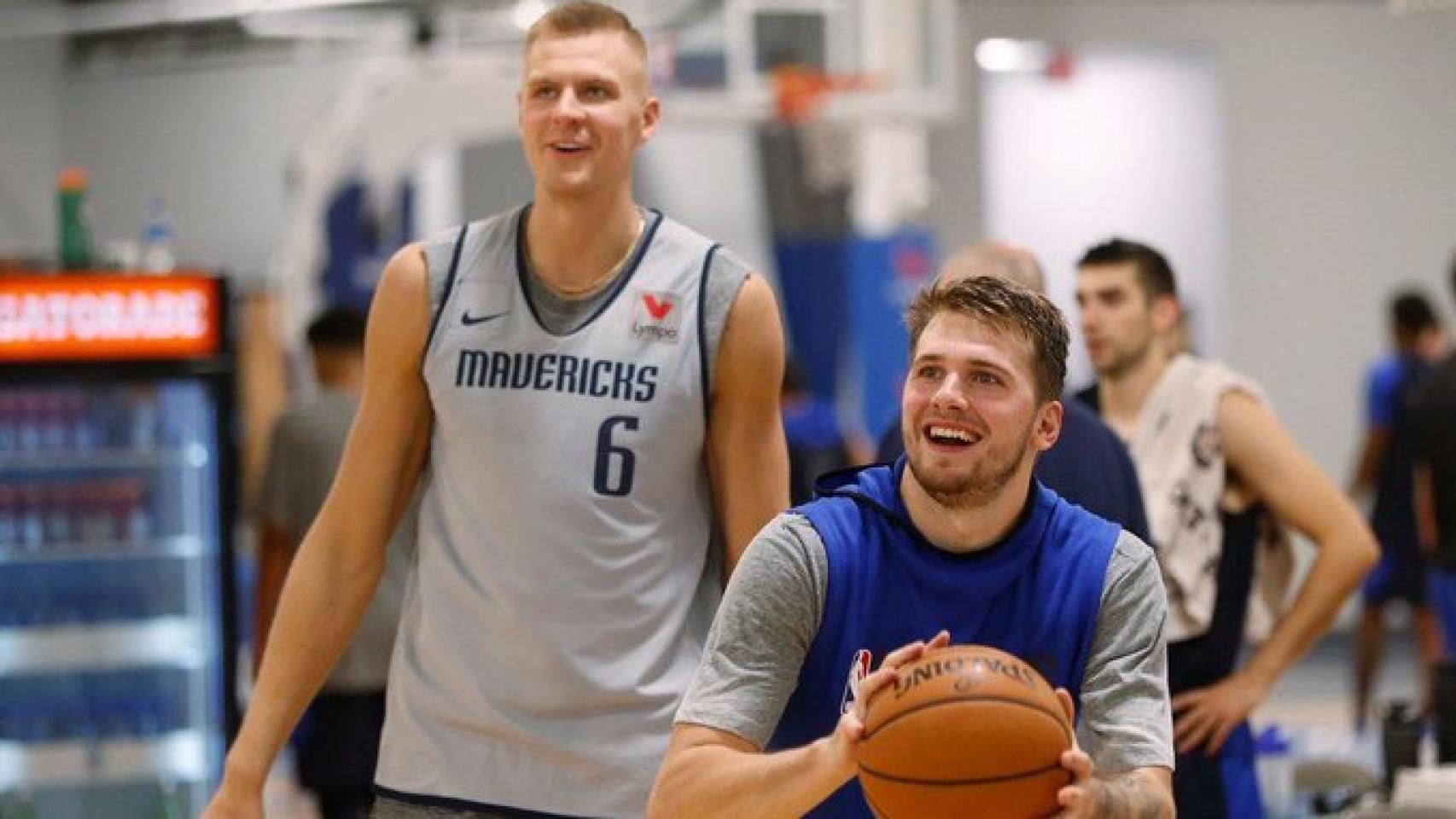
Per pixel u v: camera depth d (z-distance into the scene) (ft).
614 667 15.67
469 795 15.84
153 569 30.76
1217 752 20.15
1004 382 12.14
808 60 49.24
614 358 15.65
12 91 70.13
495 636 15.72
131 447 30.07
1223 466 20.34
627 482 15.61
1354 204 62.85
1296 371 62.64
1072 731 11.63
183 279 28.25
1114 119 63.98
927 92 49.57
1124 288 20.57
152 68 71.77
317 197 44.50
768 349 15.83
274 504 27.96
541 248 15.78
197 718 30.66
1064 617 12.67
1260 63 62.34
